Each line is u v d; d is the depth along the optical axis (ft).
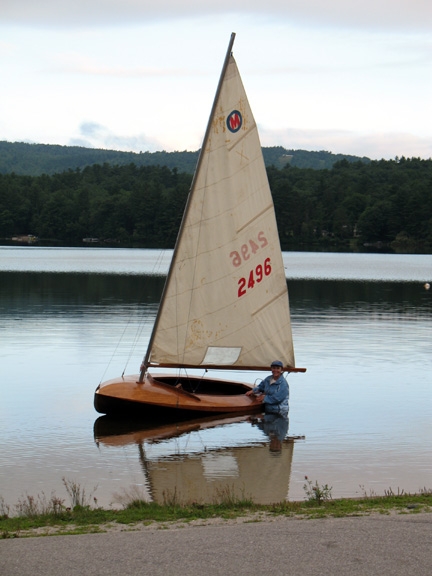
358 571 29.73
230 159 75.66
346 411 76.54
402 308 175.22
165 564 30.48
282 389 75.97
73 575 29.43
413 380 91.66
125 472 55.77
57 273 282.15
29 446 62.75
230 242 76.54
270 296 78.79
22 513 42.78
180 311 75.51
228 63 74.59
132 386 73.72
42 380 89.04
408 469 56.39
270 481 53.42
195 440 65.67
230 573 29.60
